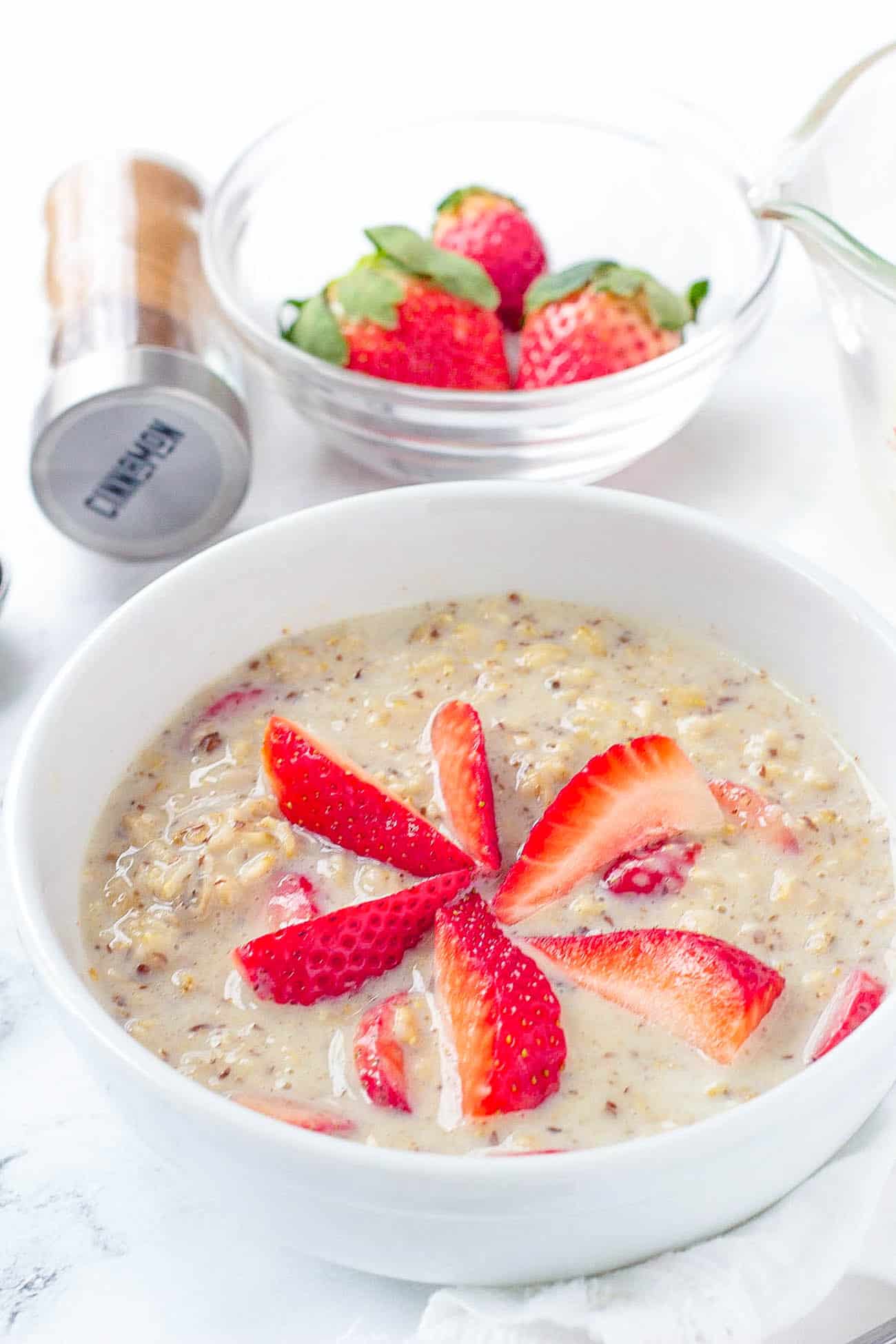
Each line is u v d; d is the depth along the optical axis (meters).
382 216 0.60
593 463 0.54
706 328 0.54
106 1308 0.41
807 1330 0.41
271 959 0.42
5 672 0.52
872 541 0.54
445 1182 0.37
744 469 0.56
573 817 0.44
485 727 0.46
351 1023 0.42
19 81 0.73
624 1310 0.39
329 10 0.76
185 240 0.58
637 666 0.47
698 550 0.47
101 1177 0.43
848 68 0.53
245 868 0.44
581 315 0.54
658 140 0.60
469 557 0.48
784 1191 0.40
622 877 0.43
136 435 0.52
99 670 0.45
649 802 0.44
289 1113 0.40
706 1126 0.37
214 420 0.52
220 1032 0.42
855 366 0.51
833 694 0.46
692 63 0.70
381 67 0.68
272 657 0.48
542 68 0.61
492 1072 0.40
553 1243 0.38
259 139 0.59
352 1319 0.41
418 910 0.42
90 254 0.56
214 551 0.47
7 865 0.42
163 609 0.46
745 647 0.47
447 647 0.48
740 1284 0.39
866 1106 0.40
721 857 0.44
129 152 0.60
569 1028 0.41
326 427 0.54
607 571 0.48
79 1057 0.40
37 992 0.46
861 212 0.55
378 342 0.54
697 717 0.46
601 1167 0.37
